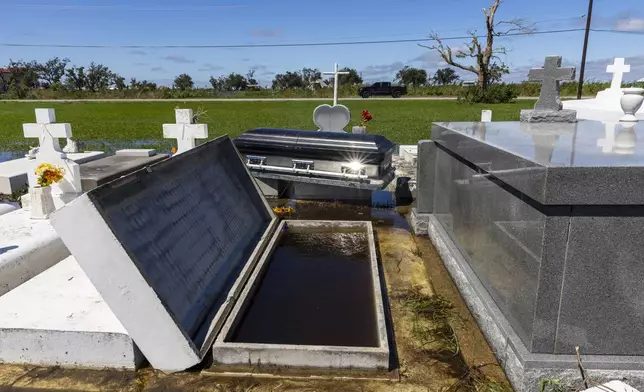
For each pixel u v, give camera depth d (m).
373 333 3.14
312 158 6.31
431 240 5.17
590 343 2.54
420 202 5.37
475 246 3.75
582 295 2.48
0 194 7.28
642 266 2.43
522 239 2.74
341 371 2.77
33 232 4.41
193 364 2.69
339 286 3.92
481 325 3.30
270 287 3.88
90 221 2.47
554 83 4.96
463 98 32.44
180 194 3.58
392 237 5.32
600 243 2.41
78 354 2.79
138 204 2.95
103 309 3.03
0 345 2.81
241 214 4.61
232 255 3.92
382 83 41.16
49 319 2.88
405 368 2.85
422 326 3.36
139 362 2.81
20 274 3.84
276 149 6.48
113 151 13.09
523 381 2.54
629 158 2.54
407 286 4.04
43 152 5.40
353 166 6.03
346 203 6.73
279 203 6.73
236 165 5.07
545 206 2.39
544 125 4.70
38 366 2.83
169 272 2.93
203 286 3.23
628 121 4.77
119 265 2.54
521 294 2.74
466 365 2.91
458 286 3.95
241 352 2.76
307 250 4.76
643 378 2.49
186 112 7.15
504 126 4.64
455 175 4.43
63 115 26.69
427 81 61.16
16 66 58.22
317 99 39.91
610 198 2.30
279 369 2.78
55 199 5.36
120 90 47.41
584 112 8.94
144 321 2.64
